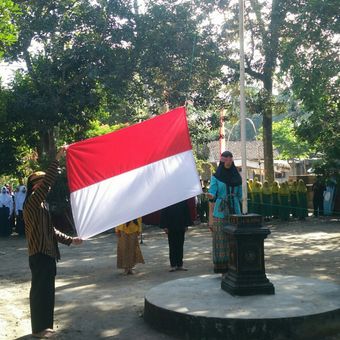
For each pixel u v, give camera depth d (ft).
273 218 67.97
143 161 21.57
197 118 76.33
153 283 29.35
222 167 26.23
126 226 32.14
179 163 21.77
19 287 29.96
